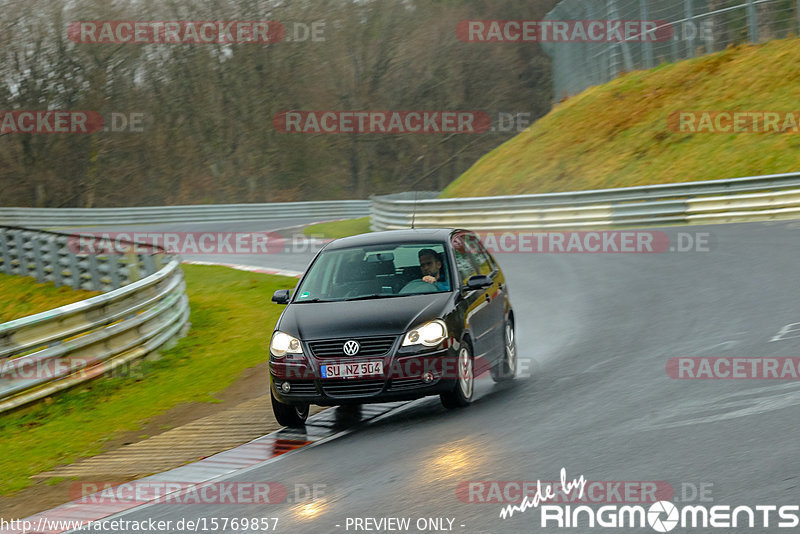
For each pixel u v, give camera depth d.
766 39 127.12
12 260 79.69
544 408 27.36
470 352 30.19
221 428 31.70
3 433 33.69
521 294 56.00
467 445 24.09
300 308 30.81
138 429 33.03
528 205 90.62
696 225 81.62
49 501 25.27
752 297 43.91
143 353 44.31
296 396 28.83
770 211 80.12
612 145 120.94
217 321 55.25
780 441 20.53
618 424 24.09
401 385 28.23
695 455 20.31
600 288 54.19
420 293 30.58
